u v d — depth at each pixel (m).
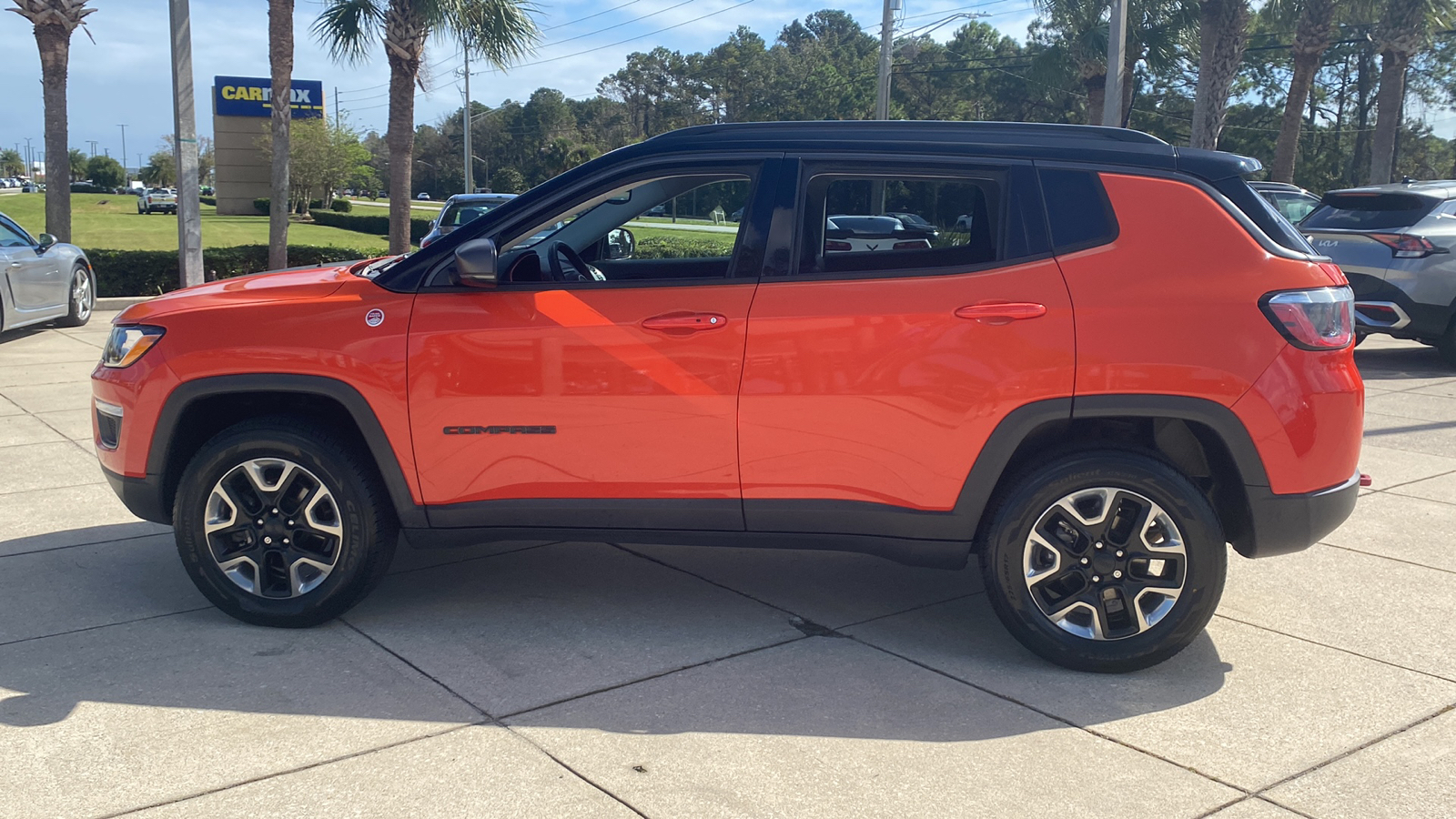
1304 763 3.11
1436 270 10.30
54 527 5.26
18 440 7.04
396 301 3.84
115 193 144.62
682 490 3.78
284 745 3.11
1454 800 2.91
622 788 2.90
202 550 3.98
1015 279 3.59
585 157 98.75
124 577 4.56
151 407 3.93
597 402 3.73
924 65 78.56
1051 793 2.92
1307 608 4.38
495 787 2.89
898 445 3.64
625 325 3.71
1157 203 3.61
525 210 3.87
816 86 93.25
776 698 3.47
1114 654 3.63
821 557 4.98
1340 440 3.57
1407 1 24.78
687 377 3.69
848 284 3.67
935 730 3.27
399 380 3.79
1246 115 59.38
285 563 3.98
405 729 3.22
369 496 3.91
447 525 3.91
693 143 3.86
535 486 3.83
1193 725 3.33
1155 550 3.57
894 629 4.10
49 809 2.75
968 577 4.75
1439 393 9.51
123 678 3.55
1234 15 23.06
